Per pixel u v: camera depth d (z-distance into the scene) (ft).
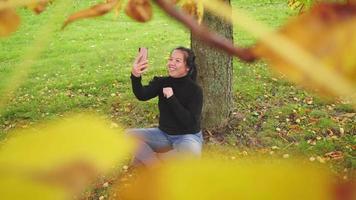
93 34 38.93
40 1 1.26
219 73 19.70
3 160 0.66
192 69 14.48
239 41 29.43
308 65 0.69
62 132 0.67
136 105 23.27
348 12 0.74
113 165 0.66
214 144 19.15
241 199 0.56
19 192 0.62
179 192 0.57
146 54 14.34
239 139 19.47
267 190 0.57
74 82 27.32
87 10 1.33
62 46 35.81
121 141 0.68
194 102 14.19
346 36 0.72
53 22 1.09
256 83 24.82
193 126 13.97
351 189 0.58
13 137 0.70
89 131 0.68
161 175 0.59
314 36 0.72
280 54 0.72
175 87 14.29
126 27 40.70
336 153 17.26
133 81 14.61
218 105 19.89
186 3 1.72
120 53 33.86
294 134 19.49
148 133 13.82
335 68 0.68
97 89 26.35
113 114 22.79
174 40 36.27
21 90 25.95
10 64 31.45
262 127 20.29
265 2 43.04
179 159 0.60
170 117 13.94
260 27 0.77
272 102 22.85
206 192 0.57
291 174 0.57
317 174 0.58
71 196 0.62
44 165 0.65
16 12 1.29
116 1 1.42
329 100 0.66
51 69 30.50
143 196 0.58
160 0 0.85
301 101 22.71
